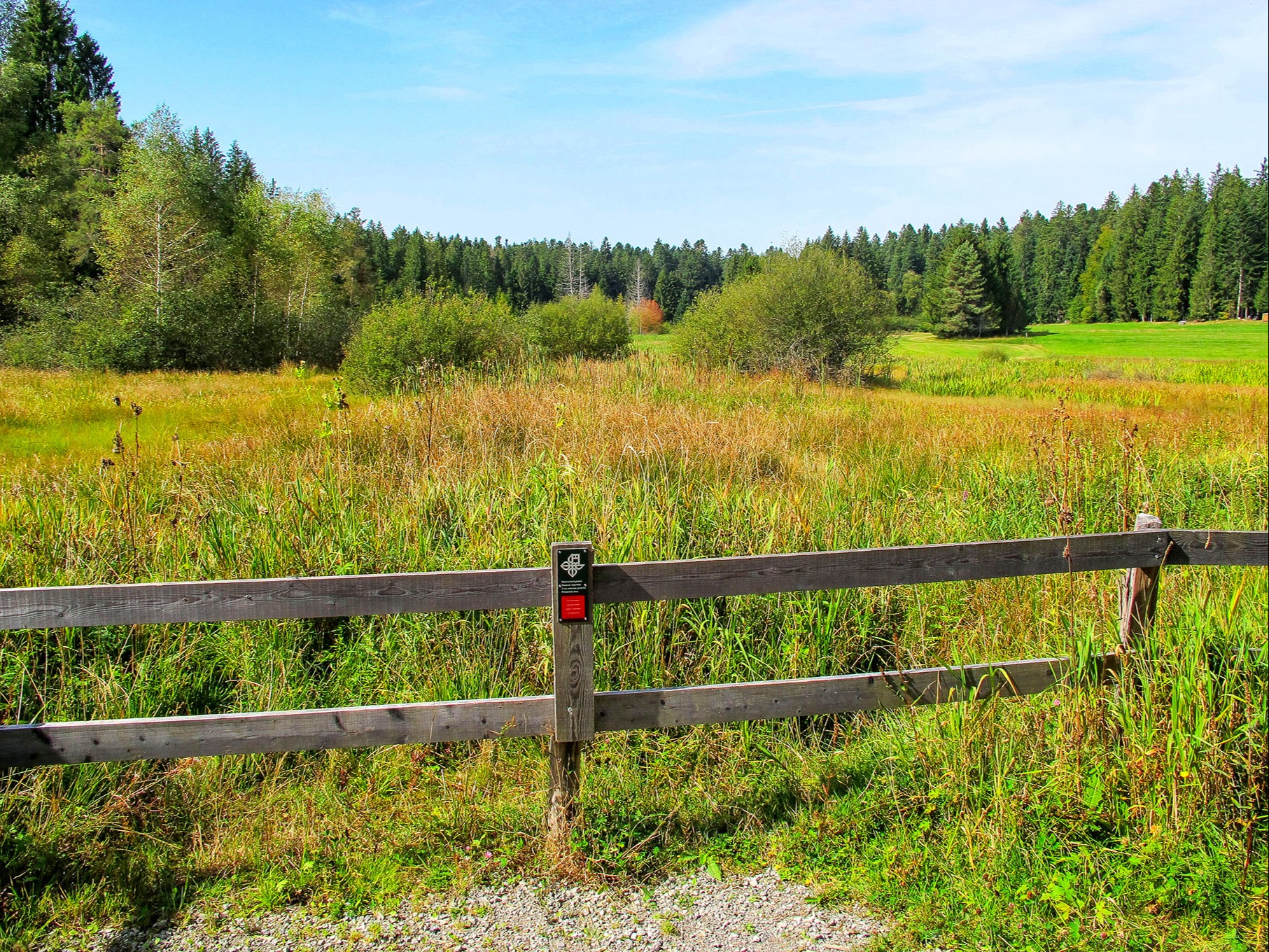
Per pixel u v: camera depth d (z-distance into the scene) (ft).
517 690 13.82
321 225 140.56
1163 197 371.76
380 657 14.19
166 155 116.98
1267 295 297.94
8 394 55.21
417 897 9.26
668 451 27.76
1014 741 11.17
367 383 57.16
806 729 13.12
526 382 51.34
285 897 9.23
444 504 19.75
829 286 83.61
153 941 8.59
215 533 16.72
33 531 17.25
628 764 11.90
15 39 148.15
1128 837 9.92
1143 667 10.91
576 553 9.39
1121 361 123.95
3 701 12.49
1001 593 16.07
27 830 10.00
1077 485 22.34
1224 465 31.55
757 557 9.95
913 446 36.63
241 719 9.25
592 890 9.42
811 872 9.79
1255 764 9.96
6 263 111.24
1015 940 8.66
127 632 13.82
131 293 104.37
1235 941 8.59
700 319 87.61
